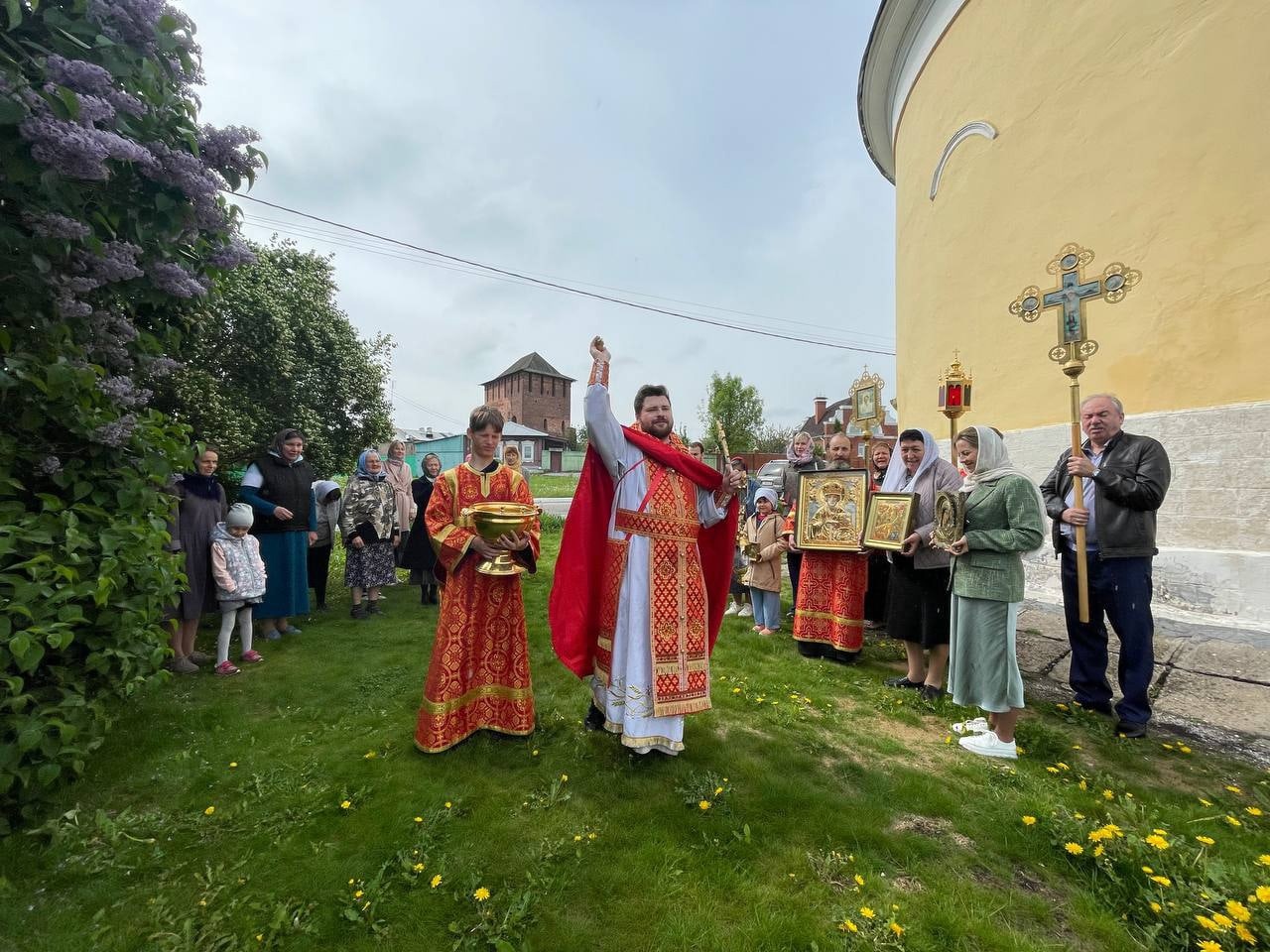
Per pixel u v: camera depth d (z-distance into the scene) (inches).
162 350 123.2
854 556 192.2
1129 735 138.7
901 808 108.5
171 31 100.3
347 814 102.2
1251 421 211.8
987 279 309.0
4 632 82.2
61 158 80.7
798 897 84.2
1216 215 219.9
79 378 94.7
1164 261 233.8
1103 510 145.6
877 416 312.8
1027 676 180.1
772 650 206.4
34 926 77.3
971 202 320.2
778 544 209.9
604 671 123.7
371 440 366.6
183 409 241.0
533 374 2623.0
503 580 132.2
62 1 90.3
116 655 103.0
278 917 78.2
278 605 204.4
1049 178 275.1
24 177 82.6
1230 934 75.8
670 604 118.8
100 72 82.9
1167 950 77.4
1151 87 236.5
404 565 261.4
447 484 128.5
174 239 108.3
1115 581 143.9
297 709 147.1
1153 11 235.3
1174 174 230.5
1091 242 257.3
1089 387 259.3
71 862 89.3
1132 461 143.3
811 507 199.5
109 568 98.3
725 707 152.3
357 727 137.3
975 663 130.6
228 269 124.9
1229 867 88.7
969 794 113.1
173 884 85.9
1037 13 279.6
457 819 101.3
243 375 287.0
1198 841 98.3
